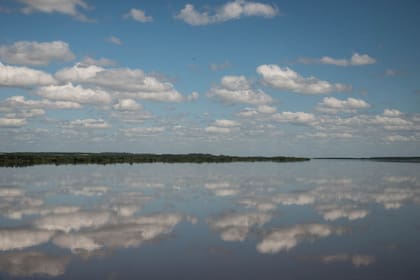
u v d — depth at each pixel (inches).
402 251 730.8
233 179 2224.4
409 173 3034.0
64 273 609.6
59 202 1279.5
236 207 1202.0
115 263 656.4
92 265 646.5
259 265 648.4
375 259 681.6
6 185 1777.8
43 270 622.8
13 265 645.3
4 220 989.8
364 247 757.3
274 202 1310.3
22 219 1003.3
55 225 936.9
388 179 2340.1
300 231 887.7
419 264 655.1
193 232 874.1
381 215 1087.0
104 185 1814.7
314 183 2009.1
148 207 1193.4
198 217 1042.1
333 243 788.0
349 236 844.0
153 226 930.7
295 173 2893.7
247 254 709.3
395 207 1222.9
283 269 628.7
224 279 585.9
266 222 984.9
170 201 1315.2
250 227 927.7
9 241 791.1
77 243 778.8
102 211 1119.6
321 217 1052.5
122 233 860.6
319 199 1387.8
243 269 629.0
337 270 624.7
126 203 1266.0
